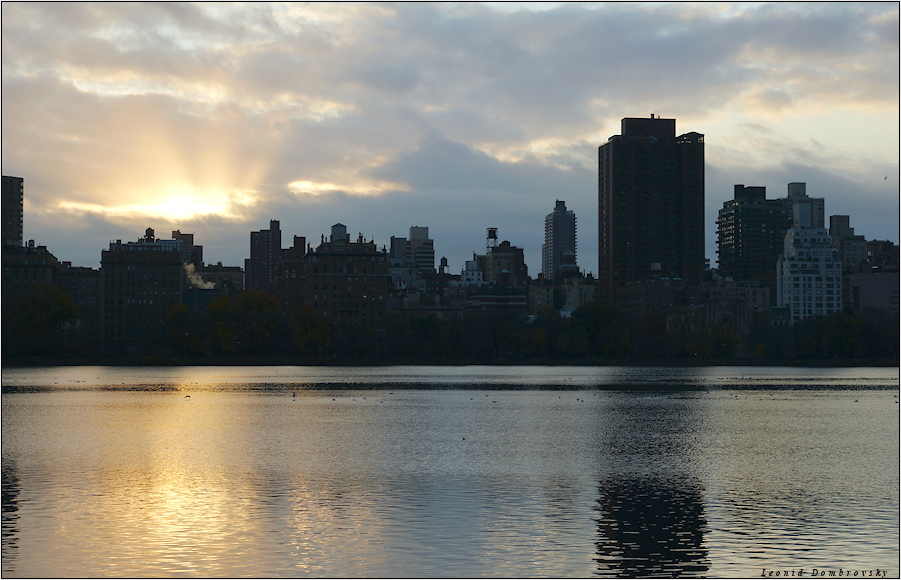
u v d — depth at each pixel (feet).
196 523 183.52
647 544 169.48
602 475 236.63
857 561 160.76
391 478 231.71
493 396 544.62
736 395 557.74
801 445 300.81
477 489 217.15
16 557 162.09
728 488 218.59
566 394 565.12
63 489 216.74
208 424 365.61
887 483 225.56
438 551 165.37
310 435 328.29
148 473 239.71
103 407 449.48
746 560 160.86
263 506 198.29
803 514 191.11
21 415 403.54
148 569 156.25
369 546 168.04
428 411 431.02
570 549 166.09
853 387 652.48
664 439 317.22
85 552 164.96
